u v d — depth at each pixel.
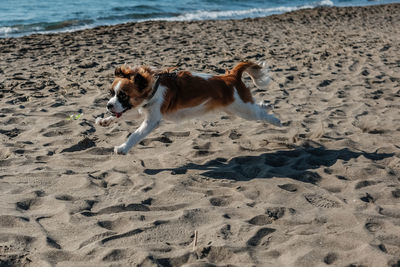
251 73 5.66
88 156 5.13
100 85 8.37
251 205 4.02
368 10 21.64
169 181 4.47
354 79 8.89
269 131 6.03
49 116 6.57
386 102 7.46
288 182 4.44
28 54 11.19
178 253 3.22
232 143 5.59
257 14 21.84
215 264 3.12
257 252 3.28
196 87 4.92
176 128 6.12
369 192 4.25
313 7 24.52
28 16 18.34
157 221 3.65
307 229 3.59
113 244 3.35
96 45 12.36
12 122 6.27
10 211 3.72
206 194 4.23
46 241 3.32
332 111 6.94
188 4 23.80
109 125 5.58
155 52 11.45
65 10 20.08
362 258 3.14
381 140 5.67
